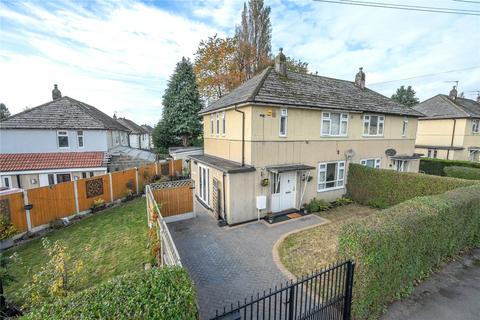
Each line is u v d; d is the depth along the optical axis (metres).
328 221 11.23
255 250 8.52
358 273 4.50
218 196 11.88
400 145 17.08
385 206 12.76
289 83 13.20
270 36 30.06
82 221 12.82
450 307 5.28
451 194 7.36
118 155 21.50
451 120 26.41
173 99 30.22
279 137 11.64
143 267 7.72
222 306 5.71
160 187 11.82
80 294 2.79
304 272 7.03
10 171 17.14
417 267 5.77
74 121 20.86
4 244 9.94
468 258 7.33
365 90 17.53
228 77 28.86
